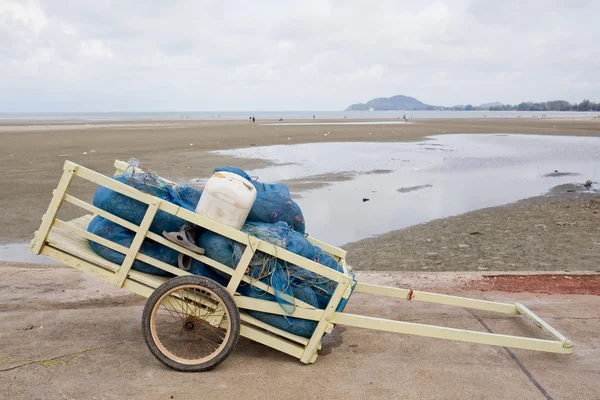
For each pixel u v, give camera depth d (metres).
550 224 11.64
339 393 3.63
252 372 3.91
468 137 41.72
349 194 15.29
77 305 5.32
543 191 16.36
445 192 15.95
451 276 6.79
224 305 3.80
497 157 26.38
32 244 3.95
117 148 27.81
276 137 38.78
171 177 17.50
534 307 5.48
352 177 18.61
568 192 16.14
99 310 5.14
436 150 30.11
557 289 6.14
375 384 3.79
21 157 22.72
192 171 19.02
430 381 3.87
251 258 3.92
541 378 3.98
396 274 6.93
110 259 4.09
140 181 4.05
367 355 4.32
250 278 3.99
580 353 4.43
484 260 8.81
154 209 3.88
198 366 3.83
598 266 8.37
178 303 3.94
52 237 4.05
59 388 3.55
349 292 4.00
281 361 4.15
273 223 4.45
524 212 13.06
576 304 5.59
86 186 15.13
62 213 11.79
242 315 4.07
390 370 4.04
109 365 3.93
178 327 4.59
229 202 3.84
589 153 28.58
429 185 17.22
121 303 5.41
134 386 3.61
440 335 4.05
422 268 8.34
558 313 5.32
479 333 4.08
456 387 3.79
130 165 4.38
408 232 10.92
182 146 29.70
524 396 3.70
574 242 10.00
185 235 3.90
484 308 4.95
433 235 10.69
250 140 35.25
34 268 6.81
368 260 8.85
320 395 3.60
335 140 36.75
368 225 11.53
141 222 4.03
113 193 4.03
